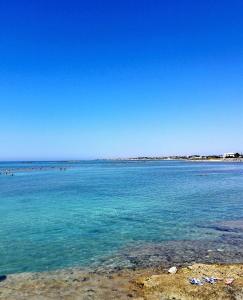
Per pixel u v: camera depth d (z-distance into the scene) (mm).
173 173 95875
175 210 30250
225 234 20891
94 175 90812
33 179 75500
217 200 36750
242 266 14250
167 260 15852
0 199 39219
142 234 21188
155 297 11398
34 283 13180
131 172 106125
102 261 15930
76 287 12641
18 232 22219
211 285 12156
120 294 11836
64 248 18328
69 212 29781
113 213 29016
